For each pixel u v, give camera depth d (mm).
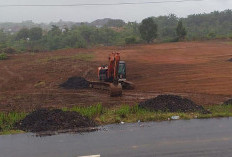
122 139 13258
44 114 15992
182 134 13695
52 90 26453
